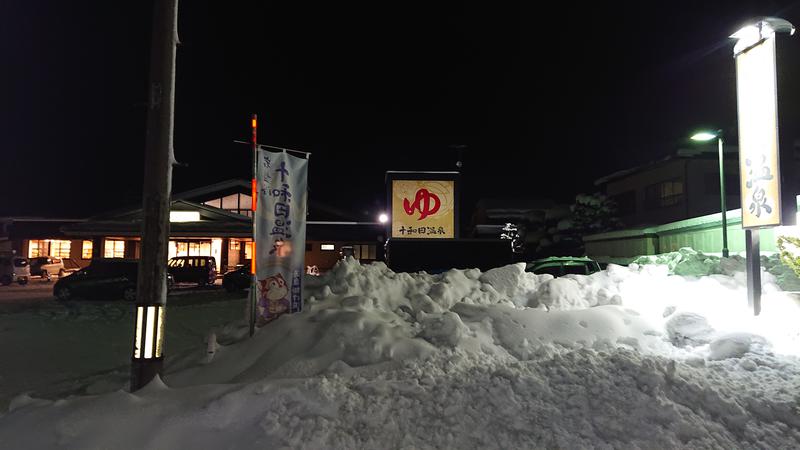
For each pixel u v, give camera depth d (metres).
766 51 7.23
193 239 36.12
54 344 10.27
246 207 37.41
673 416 4.20
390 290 8.15
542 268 13.87
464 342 6.19
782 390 4.76
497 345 6.38
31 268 33.53
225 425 4.42
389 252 18.12
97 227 34.44
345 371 5.58
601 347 6.23
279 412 4.46
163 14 5.96
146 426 4.38
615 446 3.96
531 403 4.48
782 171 6.86
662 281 8.26
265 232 7.38
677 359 5.67
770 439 4.11
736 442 4.08
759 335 5.92
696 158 29.25
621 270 8.60
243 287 23.45
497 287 8.48
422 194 18.36
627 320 6.75
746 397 4.61
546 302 7.74
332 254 38.56
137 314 5.72
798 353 5.64
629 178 35.50
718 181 29.23
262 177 7.42
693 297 7.68
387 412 4.53
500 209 43.38
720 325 6.48
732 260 10.90
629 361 4.90
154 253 5.76
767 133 7.11
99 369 8.37
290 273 7.45
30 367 8.45
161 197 5.82
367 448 4.08
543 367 5.12
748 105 7.46
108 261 21.44
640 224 33.88
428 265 18.12
